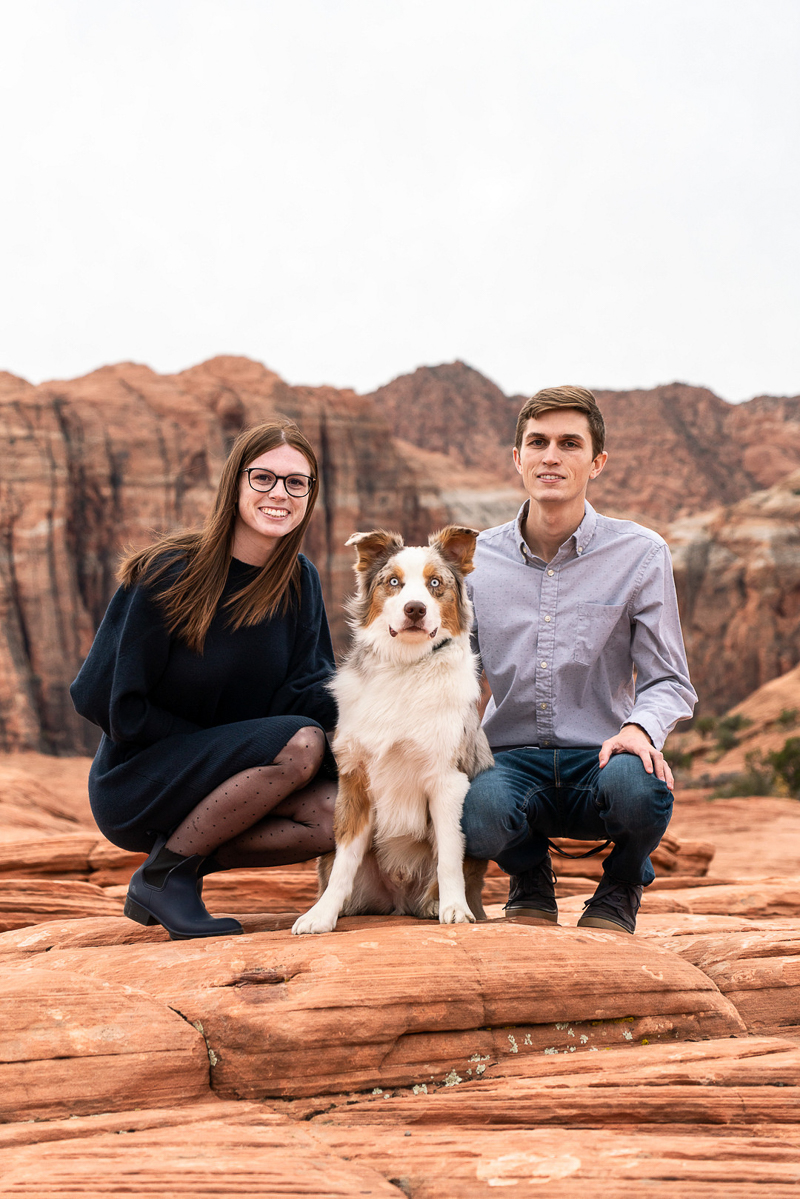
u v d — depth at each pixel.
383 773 4.00
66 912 6.55
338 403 103.62
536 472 4.36
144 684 3.95
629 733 3.94
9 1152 2.48
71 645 72.56
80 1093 2.76
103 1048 2.86
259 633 4.15
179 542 4.07
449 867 3.96
